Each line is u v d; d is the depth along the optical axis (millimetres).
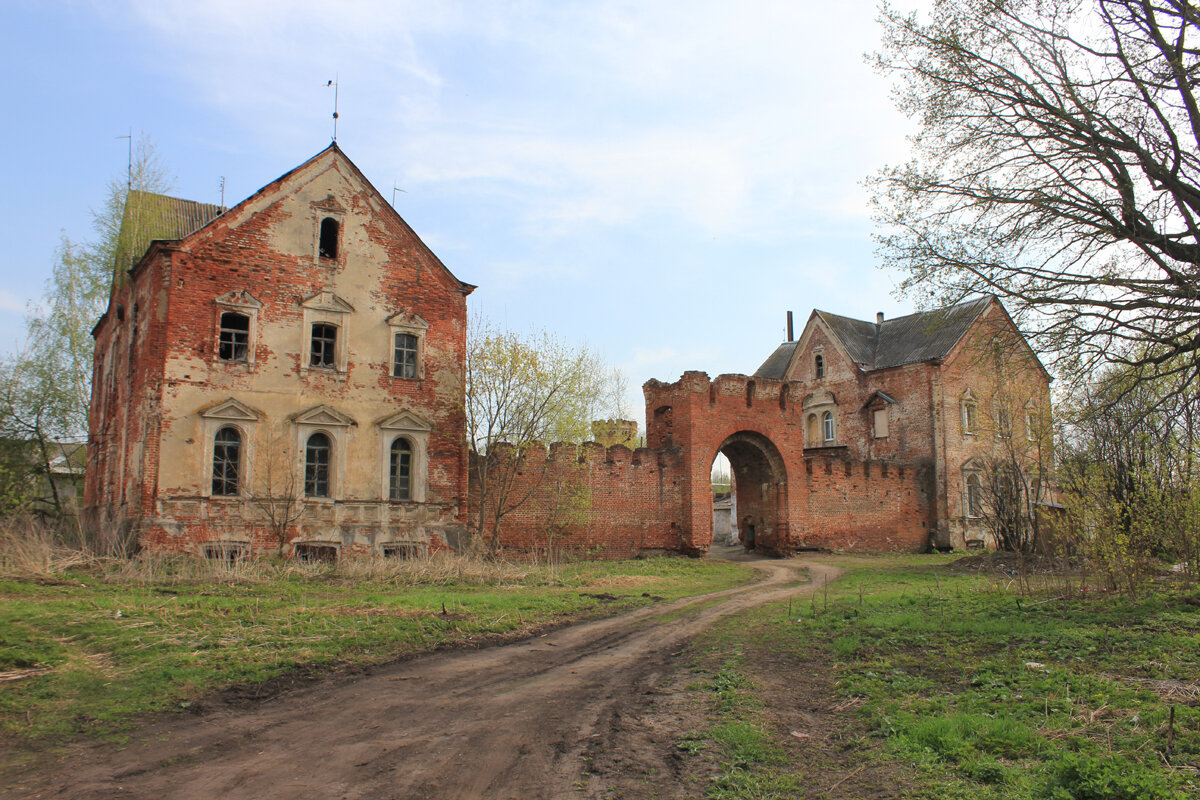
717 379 35312
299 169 26953
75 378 36219
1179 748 7676
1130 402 17016
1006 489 30656
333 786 7750
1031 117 16297
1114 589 16141
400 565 23250
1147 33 15062
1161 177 14992
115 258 33469
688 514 33500
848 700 10344
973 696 9891
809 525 37812
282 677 11906
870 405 46625
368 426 27078
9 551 19844
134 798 7367
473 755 8672
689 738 9188
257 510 24750
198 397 24328
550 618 17594
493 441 30000
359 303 27484
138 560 21453
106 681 11000
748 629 15617
